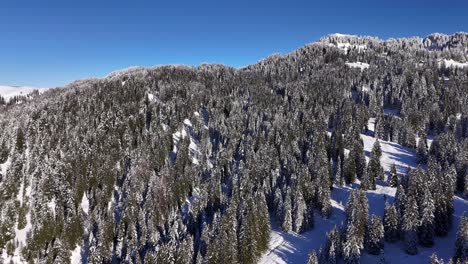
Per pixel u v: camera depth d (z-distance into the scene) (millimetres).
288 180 112062
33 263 91250
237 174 113438
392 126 152750
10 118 149625
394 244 86000
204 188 106062
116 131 135750
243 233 80938
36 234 93125
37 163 112375
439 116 160875
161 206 103000
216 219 87062
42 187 103562
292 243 90625
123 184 111812
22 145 121688
